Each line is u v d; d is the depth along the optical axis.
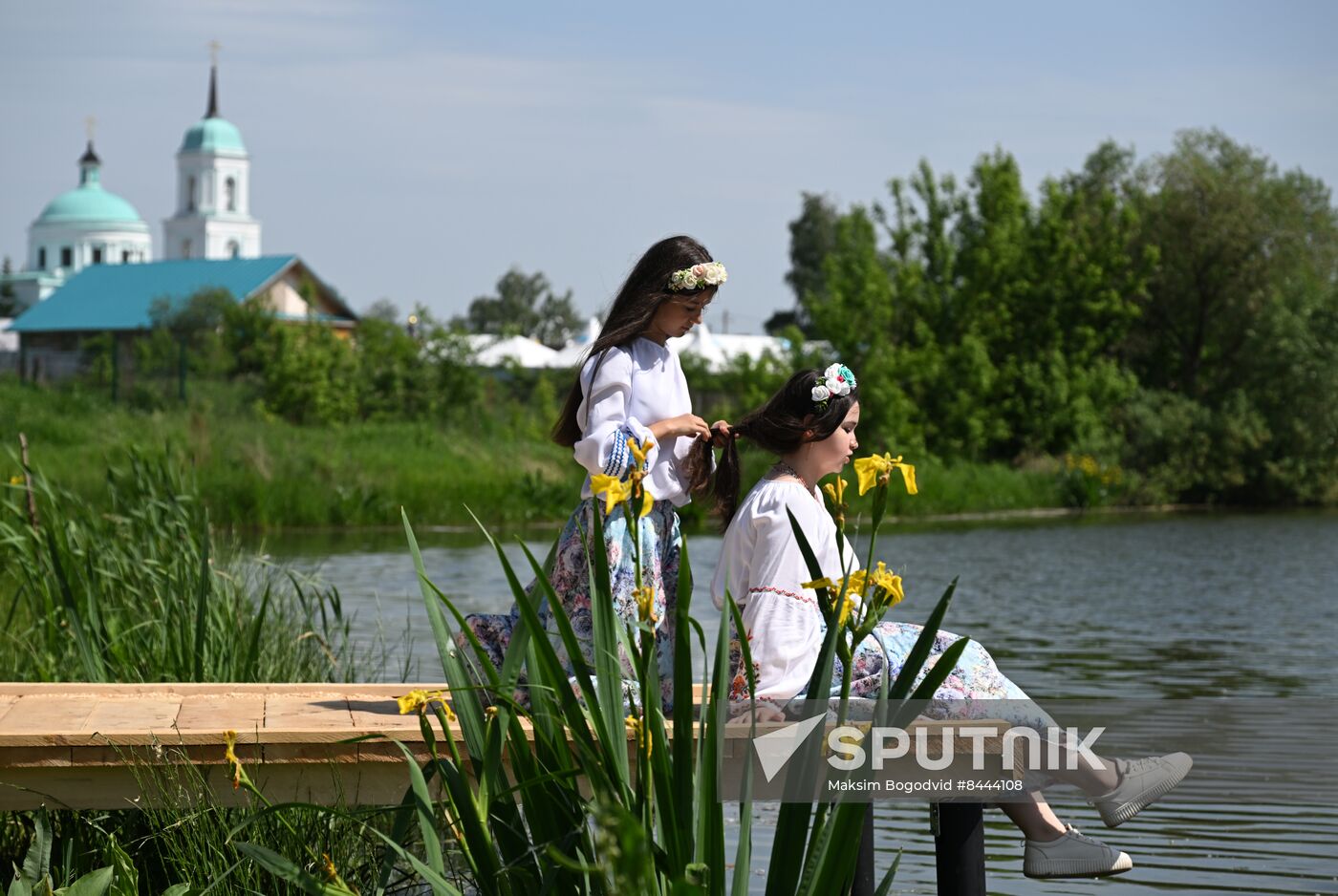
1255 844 5.67
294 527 21.44
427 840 3.13
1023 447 34.88
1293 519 27.81
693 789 3.10
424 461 26.09
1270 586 15.39
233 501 21.14
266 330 40.34
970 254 36.72
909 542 21.45
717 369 41.09
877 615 3.17
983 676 4.13
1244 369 37.31
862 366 33.34
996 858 5.70
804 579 4.04
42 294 107.81
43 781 3.82
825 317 33.88
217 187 116.81
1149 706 8.26
